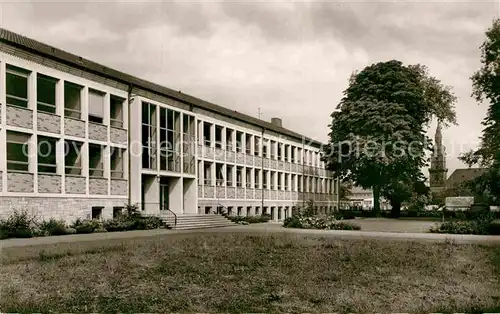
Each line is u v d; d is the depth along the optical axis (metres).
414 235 26.98
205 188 44.22
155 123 37.25
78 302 10.59
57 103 29.39
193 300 10.83
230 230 31.30
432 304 10.60
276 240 22.86
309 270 14.69
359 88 52.34
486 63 42.16
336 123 53.75
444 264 15.96
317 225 33.38
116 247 19.62
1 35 26.14
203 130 44.53
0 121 25.48
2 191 25.36
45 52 28.22
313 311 10.02
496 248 20.14
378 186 52.72
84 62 33.34
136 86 35.50
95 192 31.67
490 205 49.31
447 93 55.19
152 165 36.62
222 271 14.39
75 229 28.12
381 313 9.90
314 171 73.00
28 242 22.06
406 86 50.53
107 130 33.09
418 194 61.78
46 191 28.03
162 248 19.41
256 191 55.03
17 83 27.02
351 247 20.27
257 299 10.94
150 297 11.05
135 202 34.66
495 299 11.10
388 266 15.54
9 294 11.24
